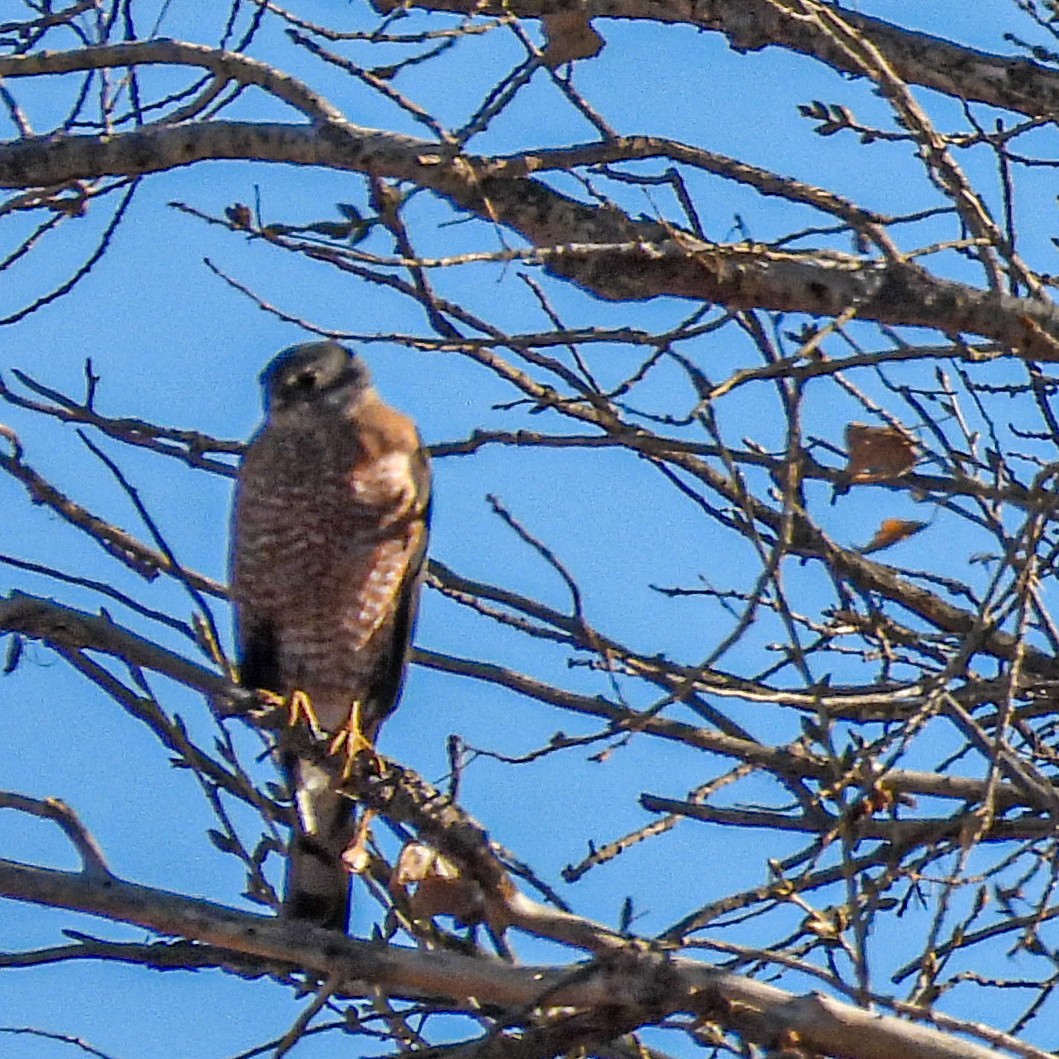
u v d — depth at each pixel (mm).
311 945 7820
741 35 8836
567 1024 7645
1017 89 9312
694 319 8234
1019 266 8133
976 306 8047
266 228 7715
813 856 8234
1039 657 10320
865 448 8766
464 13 9555
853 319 8109
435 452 9898
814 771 9656
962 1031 7414
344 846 9945
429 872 8586
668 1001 7535
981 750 8344
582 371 9617
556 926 8375
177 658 8977
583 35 8766
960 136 8984
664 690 9938
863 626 9852
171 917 7926
